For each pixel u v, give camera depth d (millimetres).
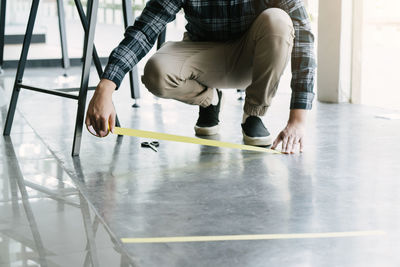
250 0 2115
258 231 1328
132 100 3605
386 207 1504
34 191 1658
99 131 1809
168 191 1660
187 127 2674
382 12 3283
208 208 1500
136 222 1392
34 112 3078
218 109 2488
